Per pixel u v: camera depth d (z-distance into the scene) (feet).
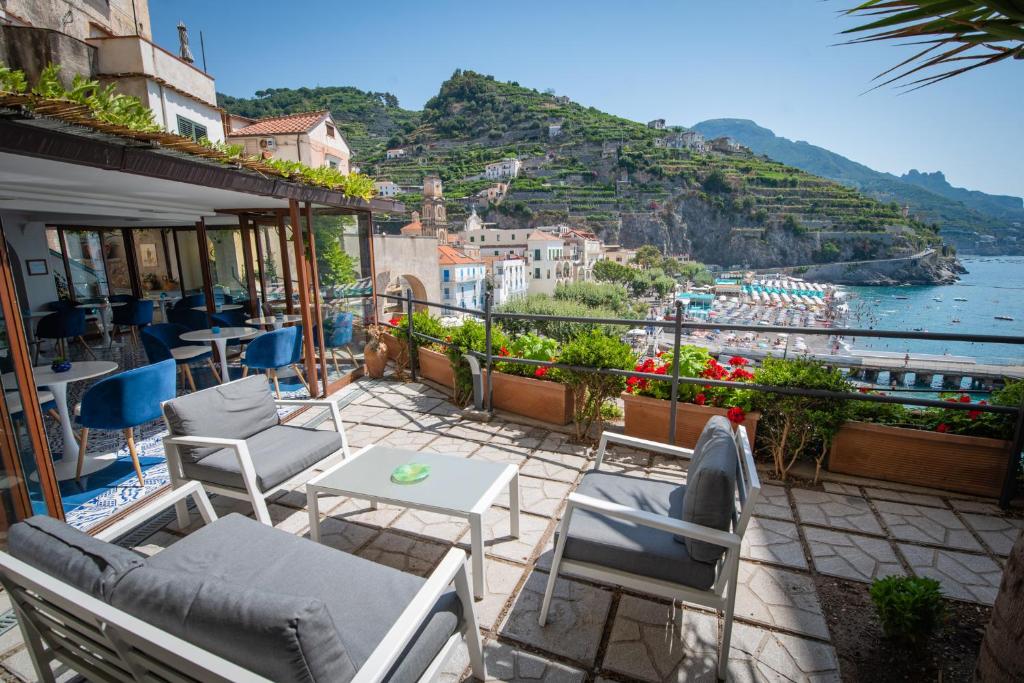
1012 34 3.46
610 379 12.14
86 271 34.35
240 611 3.39
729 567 5.57
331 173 15.49
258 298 25.46
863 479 10.32
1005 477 9.20
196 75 47.75
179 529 8.89
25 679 5.84
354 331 18.84
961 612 6.67
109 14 45.80
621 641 6.31
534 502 9.62
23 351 7.88
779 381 10.40
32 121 7.06
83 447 10.84
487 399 14.38
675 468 11.05
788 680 5.69
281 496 10.03
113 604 4.01
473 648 5.66
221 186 11.63
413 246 59.41
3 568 4.59
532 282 203.92
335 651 3.48
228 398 9.61
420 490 7.43
